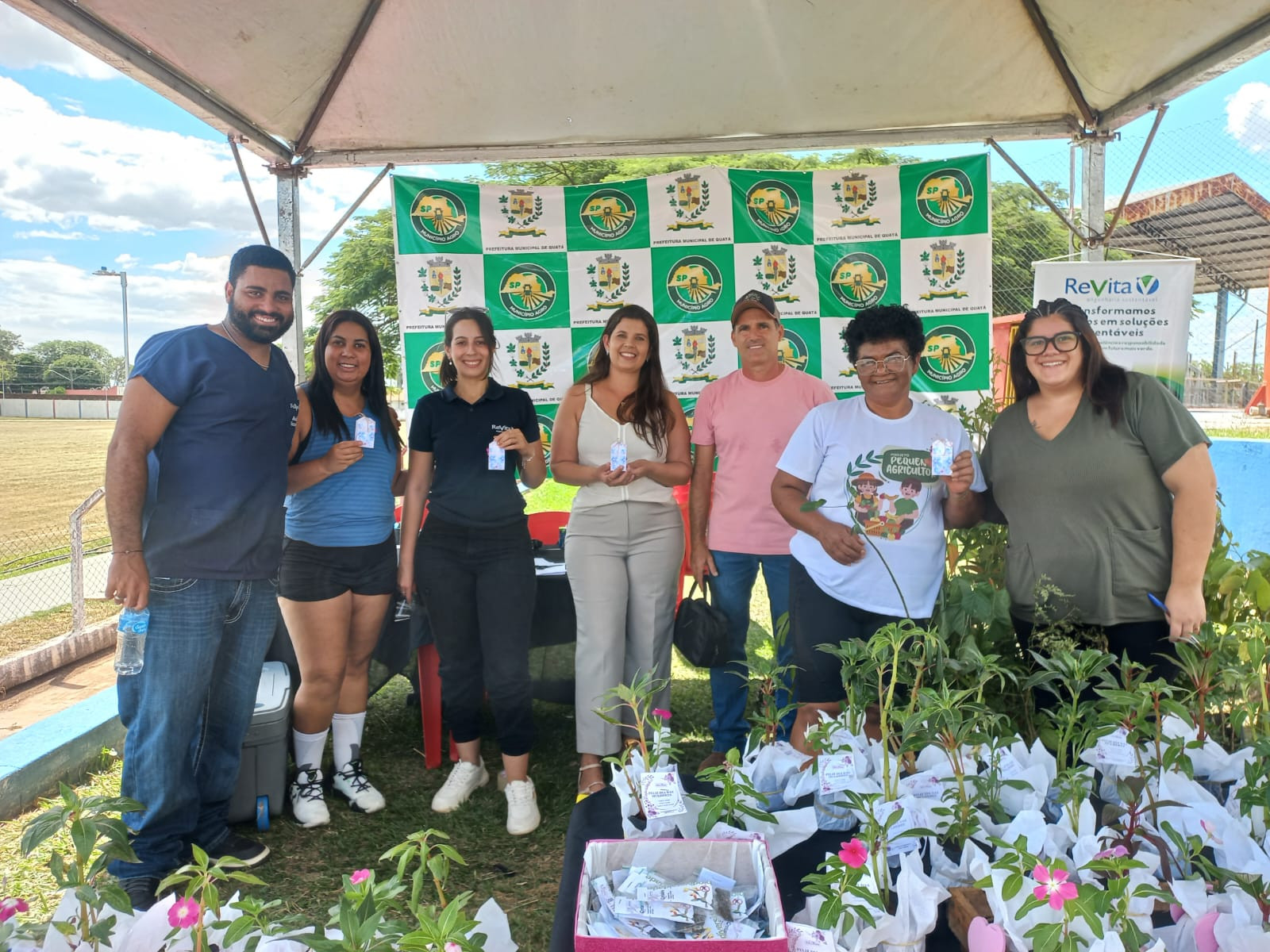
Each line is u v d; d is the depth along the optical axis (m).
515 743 3.09
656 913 1.31
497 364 4.73
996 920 1.30
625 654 3.19
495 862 2.86
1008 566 2.46
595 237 4.68
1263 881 1.33
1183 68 3.72
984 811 1.62
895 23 3.83
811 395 3.32
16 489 16.56
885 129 4.59
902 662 1.97
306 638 2.99
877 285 4.66
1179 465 2.18
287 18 3.52
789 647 3.26
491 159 4.66
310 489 2.95
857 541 2.38
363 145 4.55
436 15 3.74
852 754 1.67
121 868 2.46
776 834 1.62
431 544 3.02
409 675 4.10
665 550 3.15
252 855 2.84
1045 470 2.32
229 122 4.05
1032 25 3.85
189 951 1.35
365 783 3.26
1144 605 2.29
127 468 2.33
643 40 3.91
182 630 2.45
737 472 3.30
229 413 2.47
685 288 4.69
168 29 3.38
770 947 1.20
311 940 1.21
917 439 2.45
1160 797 1.56
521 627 3.04
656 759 1.69
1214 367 11.48
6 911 1.39
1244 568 2.84
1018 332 2.41
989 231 4.57
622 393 3.19
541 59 4.00
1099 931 1.17
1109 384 2.26
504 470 3.03
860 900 1.32
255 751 3.03
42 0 3.01
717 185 4.64
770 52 3.99
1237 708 1.85
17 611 6.54
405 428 4.73
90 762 3.58
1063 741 1.72
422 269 4.68
